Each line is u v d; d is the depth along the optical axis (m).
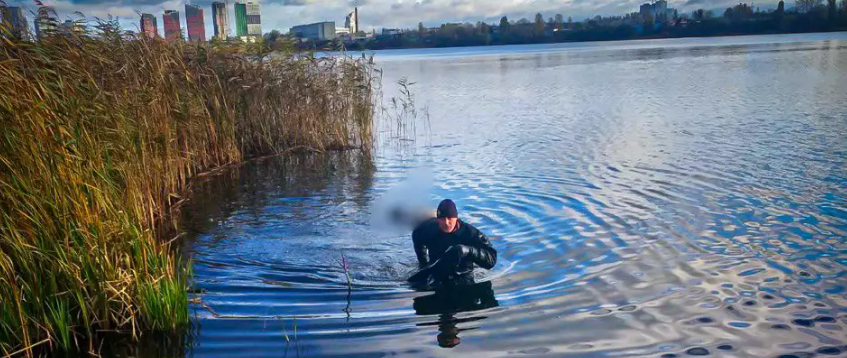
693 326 5.29
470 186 10.98
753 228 7.91
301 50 16.31
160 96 10.96
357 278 6.79
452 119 20.36
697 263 6.78
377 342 5.19
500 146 14.97
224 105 14.05
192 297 6.28
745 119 17.66
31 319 5.29
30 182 5.67
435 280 6.61
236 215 9.62
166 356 5.09
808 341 4.95
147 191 8.91
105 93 8.77
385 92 29.97
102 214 6.16
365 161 13.93
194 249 7.93
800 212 8.51
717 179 10.60
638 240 7.63
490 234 8.18
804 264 6.62
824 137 14.25
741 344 4.94
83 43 9.69
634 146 14.17
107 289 5.58
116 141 7.94
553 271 6.75
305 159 14.45
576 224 8.40
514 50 110.06
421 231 7.13
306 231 8.66
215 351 5.12
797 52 54.44
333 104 16.23
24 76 6.54
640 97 24.88
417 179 11.75
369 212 9.59
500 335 5.25
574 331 5.27
